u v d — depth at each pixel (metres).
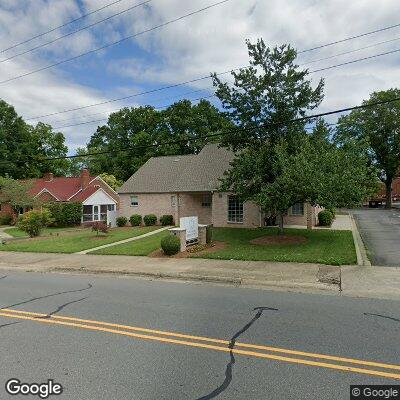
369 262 11.88
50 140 56.78
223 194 24.12
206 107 52.62
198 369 4.65
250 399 3.91
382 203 55.41
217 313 7.15
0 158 49.62
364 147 17.12
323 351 5.16
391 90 47.12
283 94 15.99
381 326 6.22
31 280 11.25
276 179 15.02
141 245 17.34
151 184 30.25
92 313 7.31
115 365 4.80
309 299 8.19
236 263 12.38
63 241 20.30
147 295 8.84
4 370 4.71
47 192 38.66
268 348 5.31
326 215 22.66
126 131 57.75
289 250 14.18
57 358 5.05
